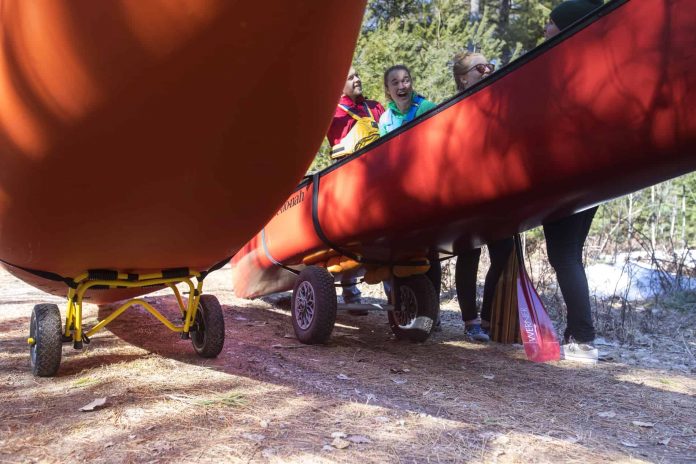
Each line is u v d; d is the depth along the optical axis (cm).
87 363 365
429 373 378
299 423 269
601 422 295
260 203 308
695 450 262
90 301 479
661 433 282
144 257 331
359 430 263
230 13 216
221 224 313
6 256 378
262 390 318
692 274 725
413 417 285
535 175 329
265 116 256
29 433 249
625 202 988
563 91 309
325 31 233
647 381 372
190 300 372
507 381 365
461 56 491
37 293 643
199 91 238
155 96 237
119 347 408
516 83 331
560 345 470
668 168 303
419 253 464
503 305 483
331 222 457
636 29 285
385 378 360
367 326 551
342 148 541
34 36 232
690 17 270
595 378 375
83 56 228
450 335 513
